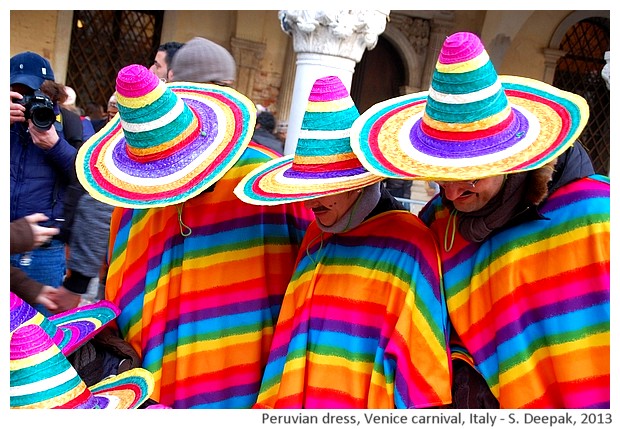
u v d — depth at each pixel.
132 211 2.66
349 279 2.30
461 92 1.96
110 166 2.42
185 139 2.33
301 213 2.62
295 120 4.64
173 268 2.56
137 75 2.26
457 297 2.21
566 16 10.89
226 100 2.48
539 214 2.06
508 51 10.89
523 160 1.93
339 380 2.26
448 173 1.93
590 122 11.57
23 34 8.92
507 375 2.09
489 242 2.17
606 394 1.99
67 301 2.76
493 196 2.06
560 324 2.03
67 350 2.34
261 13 9.76
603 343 1.99
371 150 2.13
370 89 10.86
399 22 10.59
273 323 2.55
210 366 2.51
